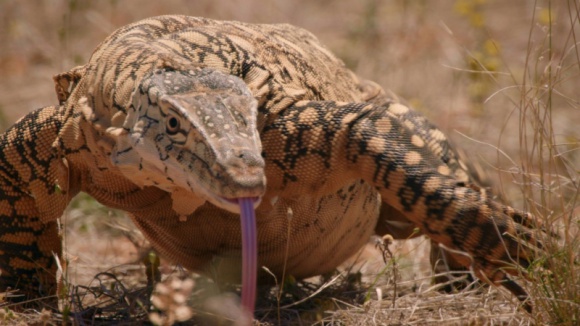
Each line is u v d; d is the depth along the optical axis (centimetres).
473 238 1098
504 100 2275
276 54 1220
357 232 1344
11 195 1241
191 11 2920
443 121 2275
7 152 1211
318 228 1247
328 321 1191
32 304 1286
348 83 1438
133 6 2967
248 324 912
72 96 1187
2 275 1309
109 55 1161
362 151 1102
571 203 1275
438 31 2875
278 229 1211
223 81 1039
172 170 995
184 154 983
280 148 1106
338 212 1255
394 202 1116
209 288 1291
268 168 1112
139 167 1052
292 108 1122
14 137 1210
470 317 1161
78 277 1529
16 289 1295
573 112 2119
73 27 2741
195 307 1233
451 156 1423
